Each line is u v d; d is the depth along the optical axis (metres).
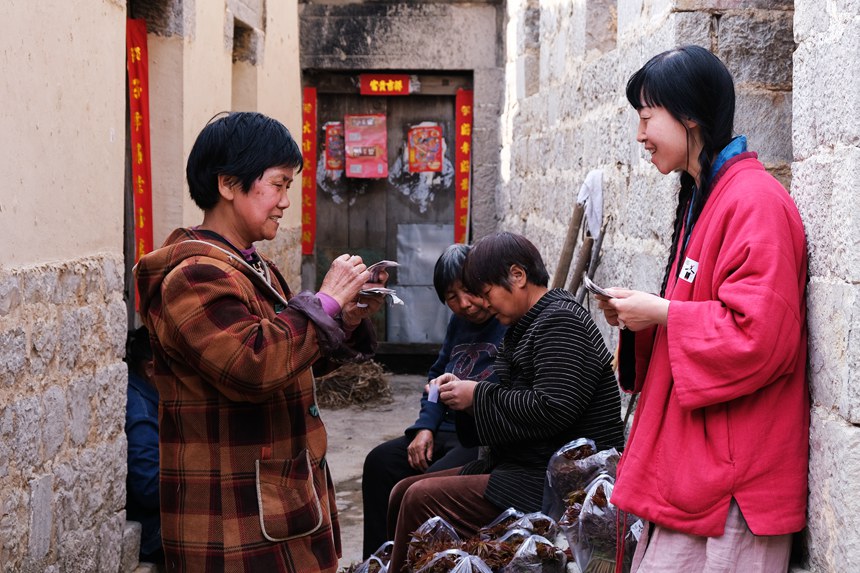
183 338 2.08
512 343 3.17
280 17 8.02
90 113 3.54
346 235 9.54
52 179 3.21
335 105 9.44
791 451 2.22
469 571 2.81
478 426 3.04
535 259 3.14
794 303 2.12
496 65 9.16
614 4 5.15
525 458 3.10
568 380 2.95
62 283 3.25
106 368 3.62
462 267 3.59
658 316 2.18
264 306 2.24
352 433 7.01
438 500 3.16
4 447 2.83
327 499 2.33
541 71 6.74
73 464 3.31
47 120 3.18
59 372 3.22
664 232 3.60
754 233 2.12
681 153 2.29
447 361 4.02
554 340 2.99
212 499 2.15
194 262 2.14
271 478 2.18
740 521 2.18
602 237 4.62
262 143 2.22
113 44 3.78
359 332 2.35
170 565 2.19
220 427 2.16
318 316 2.12
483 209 9.32
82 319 3.40
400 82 9.29
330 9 9.07
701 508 2.17
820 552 2.22
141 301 2.21
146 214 5.29
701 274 2.21
